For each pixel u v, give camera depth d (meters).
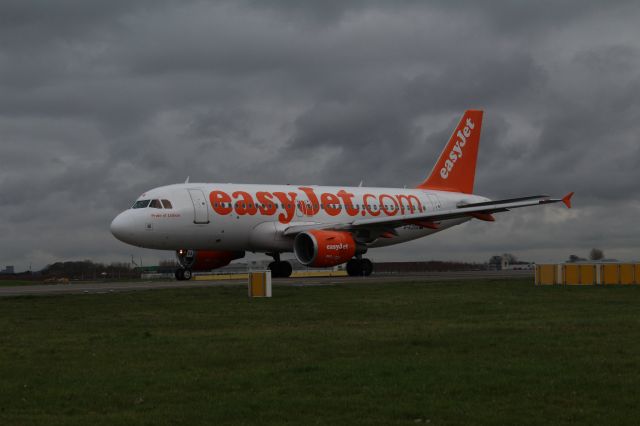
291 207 49.81
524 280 42.41
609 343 17.69
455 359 15.86
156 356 16.77
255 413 11.83
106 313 25.88
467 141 61.19
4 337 20.08
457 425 11.12
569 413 11.63
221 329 21.30
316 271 67.75
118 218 45.34
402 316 23.88
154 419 11.60
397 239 56.62
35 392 13.44
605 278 38.81
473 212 48.47
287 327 21.47
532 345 17.50
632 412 11.66
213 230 46.81
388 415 11.66
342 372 14.62
